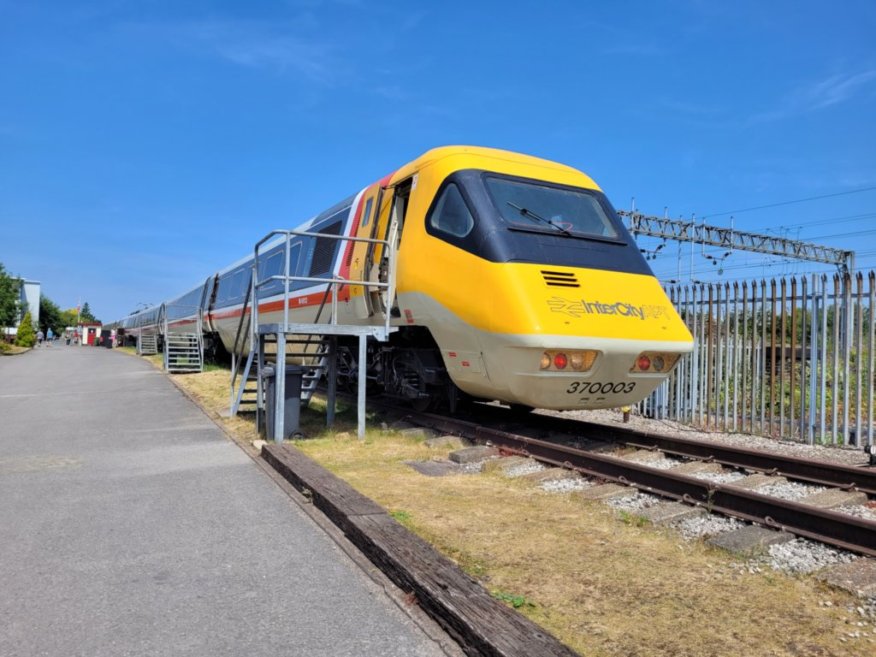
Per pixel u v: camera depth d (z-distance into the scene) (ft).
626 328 22.12
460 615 9.37
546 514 15.61
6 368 75.87
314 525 15.03
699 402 33.55
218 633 9.80
